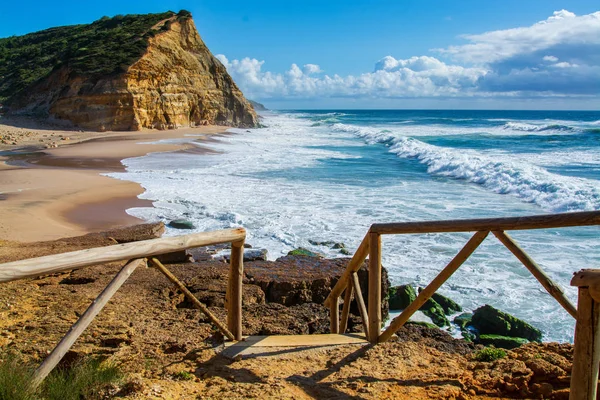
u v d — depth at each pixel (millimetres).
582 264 11469
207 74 58906
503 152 33750
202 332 5047
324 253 12391
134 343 4738
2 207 15898
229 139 43281
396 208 17219
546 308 9484
